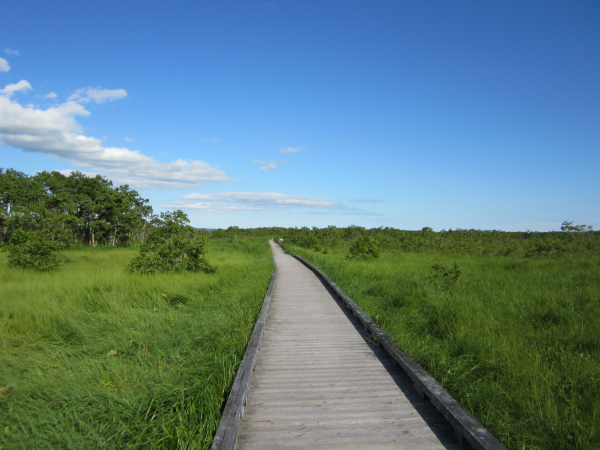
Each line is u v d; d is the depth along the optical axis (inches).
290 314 303.6
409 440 116.1
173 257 493.4
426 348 203.9
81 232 1262.3
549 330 243.0
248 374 150.3
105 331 251.0
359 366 183.6
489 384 160.6
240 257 800.9
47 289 345.4
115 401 151.6
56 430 131.4
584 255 791.7
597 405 136.8
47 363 194.1
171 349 213.9
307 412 134.6
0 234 1030.4
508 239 1421.0
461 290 371.2
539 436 123.5
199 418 134.5
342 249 1107.3
